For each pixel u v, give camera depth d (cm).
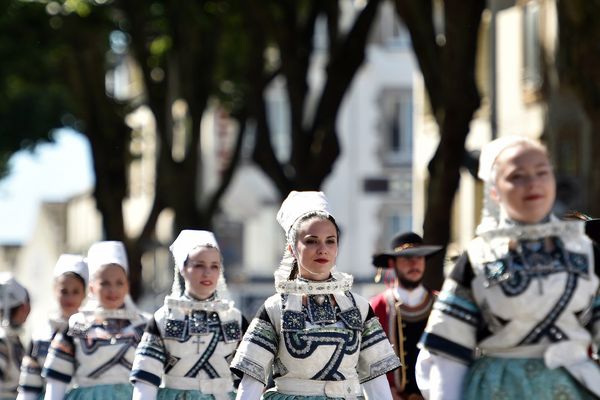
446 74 3047
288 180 3991
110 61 4944
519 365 1016
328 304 1275
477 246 1030
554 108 4009
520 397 1009
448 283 1037
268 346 1259
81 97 4484
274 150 4019
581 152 3806
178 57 4266
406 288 1853
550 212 1038
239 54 4628
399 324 1831
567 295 1009
